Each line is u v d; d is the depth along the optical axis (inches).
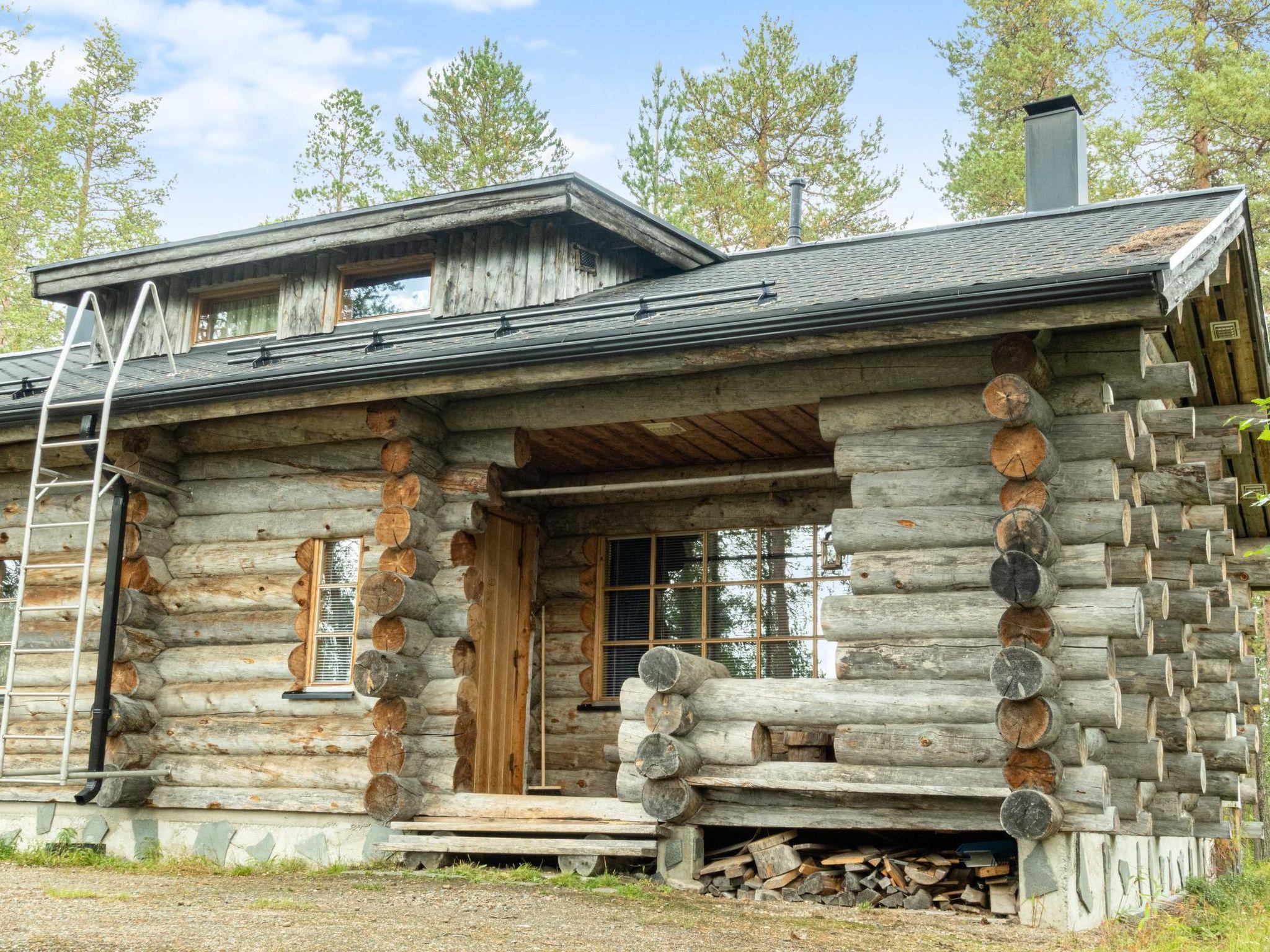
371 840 360.5
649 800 319.9
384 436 370.0
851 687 312.3
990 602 302.4
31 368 529.7
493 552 424.2
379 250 466.9
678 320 318.7
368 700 373.7
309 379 354.3
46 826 404.8
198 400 372.5
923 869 306.5
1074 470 302.8
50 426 401.4
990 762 294.4
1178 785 386.3
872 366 323.9
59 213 1066.1
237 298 504.1
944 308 286.4
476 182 997.8
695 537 447.5
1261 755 635.5
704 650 436.5
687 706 321.7
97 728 378.0
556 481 459.2
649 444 410.6
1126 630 288.5
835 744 309.0
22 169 1075.3
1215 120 839.7
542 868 346.9
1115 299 274.5
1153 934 297.9
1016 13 981.2
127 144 1184.8
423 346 384.2
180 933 238.8
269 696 384.5
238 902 283.4
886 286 314.7
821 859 317.7
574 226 442.3
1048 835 281.9
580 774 439.5
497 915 276.1
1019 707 282.4
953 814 299.0
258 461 403.2
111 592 385.7
